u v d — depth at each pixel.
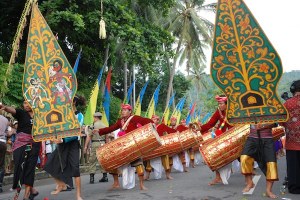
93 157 9.62
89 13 15.48
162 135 10.80
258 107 6.30
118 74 31.34
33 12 6.50
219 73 6.40
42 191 8.36
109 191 7.95
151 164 9.92
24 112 6.67
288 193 6.84
